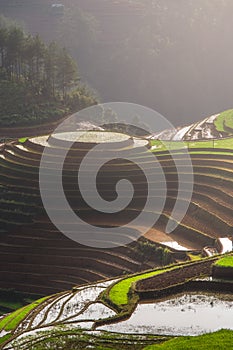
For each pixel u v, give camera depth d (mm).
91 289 73375
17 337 60406
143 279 71875
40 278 103250
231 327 59250
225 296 66938
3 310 98500
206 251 93500
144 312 63594
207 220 105062
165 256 96375
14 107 163250
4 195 119125
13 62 175875
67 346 56750
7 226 112750
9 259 107188
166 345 52750
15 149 133625
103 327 60594
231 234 98938
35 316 67500
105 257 103500
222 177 115875
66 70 172125
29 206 115500
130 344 56438
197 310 63406
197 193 114125
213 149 129750
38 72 177000
